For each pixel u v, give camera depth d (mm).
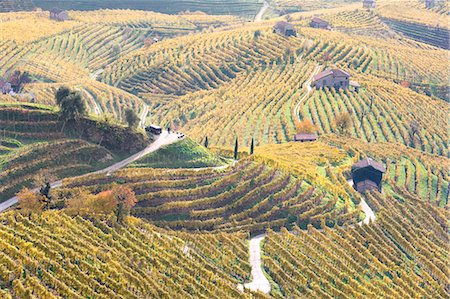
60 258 126125
